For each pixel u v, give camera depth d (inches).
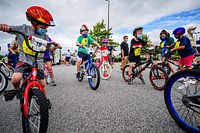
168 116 86.9
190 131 67.6
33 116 62.5
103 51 238.5
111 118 84.7
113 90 152.7
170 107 77.4
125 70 206.4
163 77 151.3
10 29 66.8
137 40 185.0
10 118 87.0
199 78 65.8
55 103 112.2
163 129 72.0
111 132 69.7
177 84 76.9
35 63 70.6
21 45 79.5
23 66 80.2
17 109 102.3
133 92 143.7
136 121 80.7
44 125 55.4
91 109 99.0
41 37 87.4
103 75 232.1
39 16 71.6
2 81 148.3
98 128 73.4
